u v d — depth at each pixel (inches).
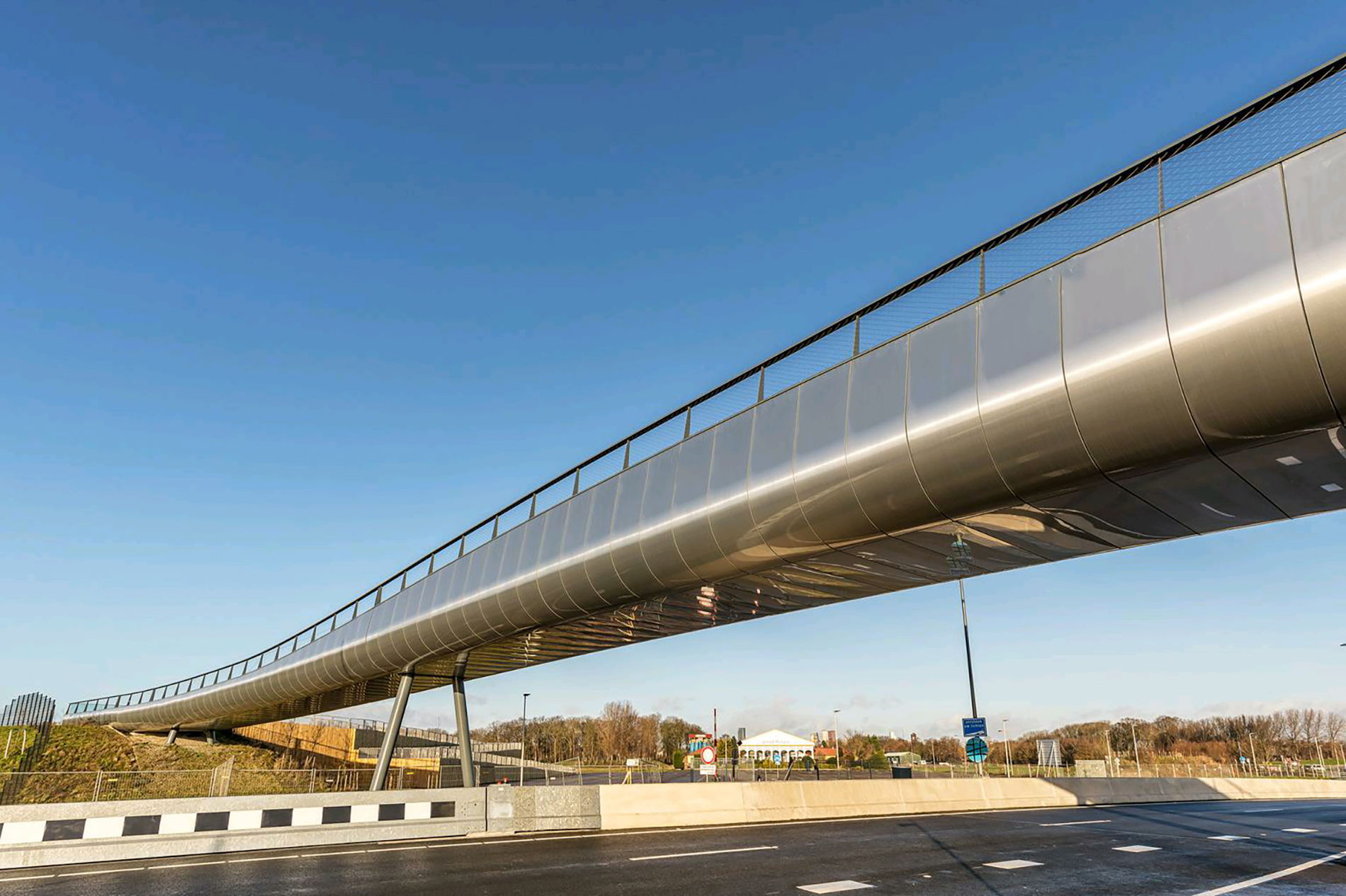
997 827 774.5
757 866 501.4
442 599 1146.0
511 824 699.4
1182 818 919.7
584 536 871.7
